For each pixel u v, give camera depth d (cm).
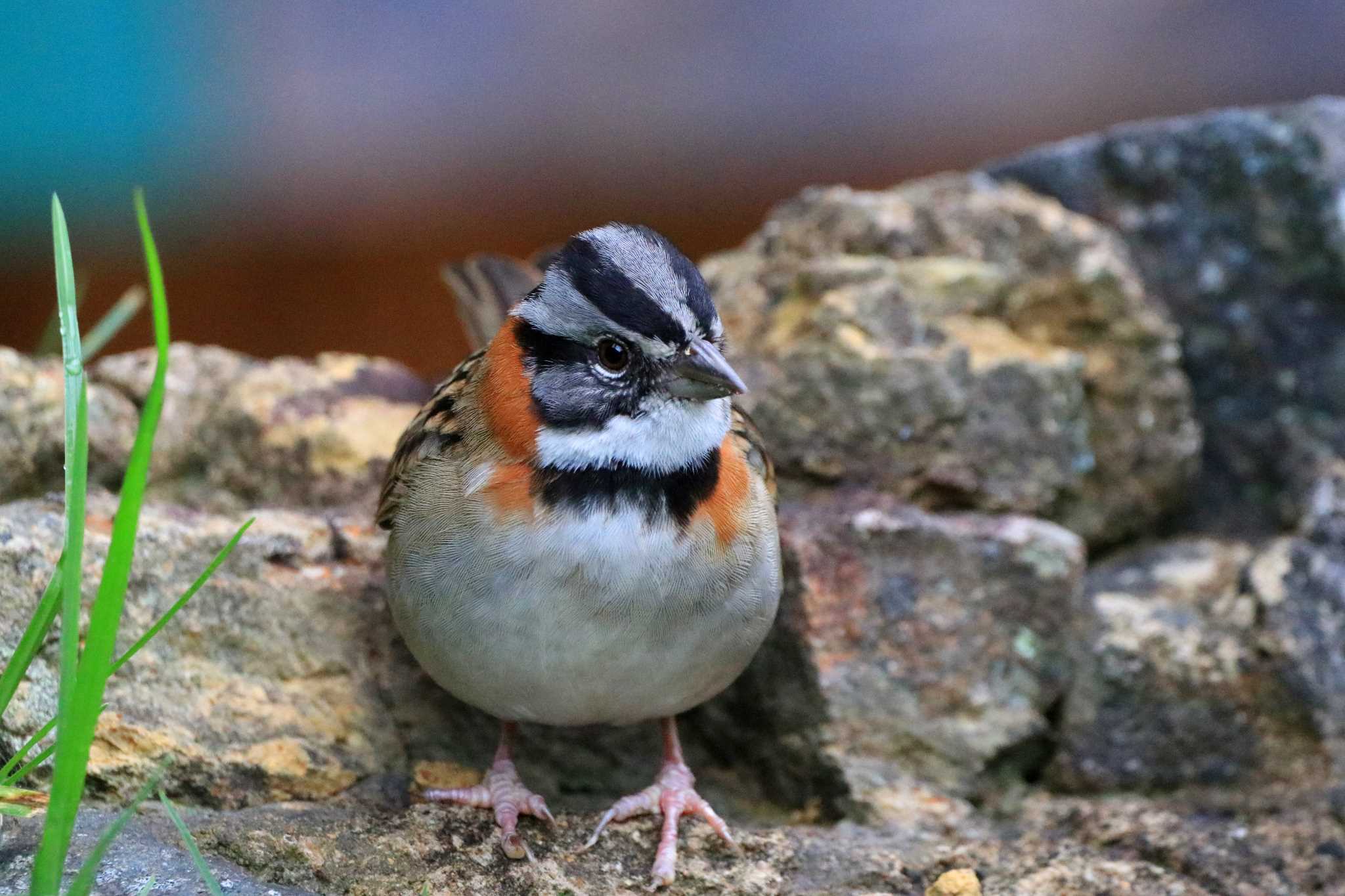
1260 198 1149
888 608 966
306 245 1889
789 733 952
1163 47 2025
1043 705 980
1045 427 1069
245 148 1880
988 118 2020
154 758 792
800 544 950
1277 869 852
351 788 841
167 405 1037
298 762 827
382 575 916
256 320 1864
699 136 2020
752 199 2019
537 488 745
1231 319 1156
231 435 1042
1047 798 966
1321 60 1973
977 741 955
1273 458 1146
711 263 1220
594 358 746
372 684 887
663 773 851
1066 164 1209
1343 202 1124
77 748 593
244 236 1867
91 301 1805
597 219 1984
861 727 939
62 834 591
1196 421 1163
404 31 1980
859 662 952
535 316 758
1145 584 1071
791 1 2072
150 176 1828
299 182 1902
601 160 2006
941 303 1130
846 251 1166
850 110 2034
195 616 848
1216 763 973
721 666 789
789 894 805
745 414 894
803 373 1054
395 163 1942
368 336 1884
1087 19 2062
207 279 1848
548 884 767
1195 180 1170
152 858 711
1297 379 1141
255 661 859
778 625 950
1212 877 848
